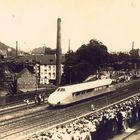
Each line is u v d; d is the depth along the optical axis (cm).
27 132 5741
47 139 5181
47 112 7450
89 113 7381
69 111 7612
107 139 7194
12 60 14112
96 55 15662
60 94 8106
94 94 9600
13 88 11662
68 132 5600
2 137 5441
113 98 9712
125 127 8125
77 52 15788
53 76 17950
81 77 14475
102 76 14550
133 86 12575
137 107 9225
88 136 5853
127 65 19312
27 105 7862
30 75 13512
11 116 6981
